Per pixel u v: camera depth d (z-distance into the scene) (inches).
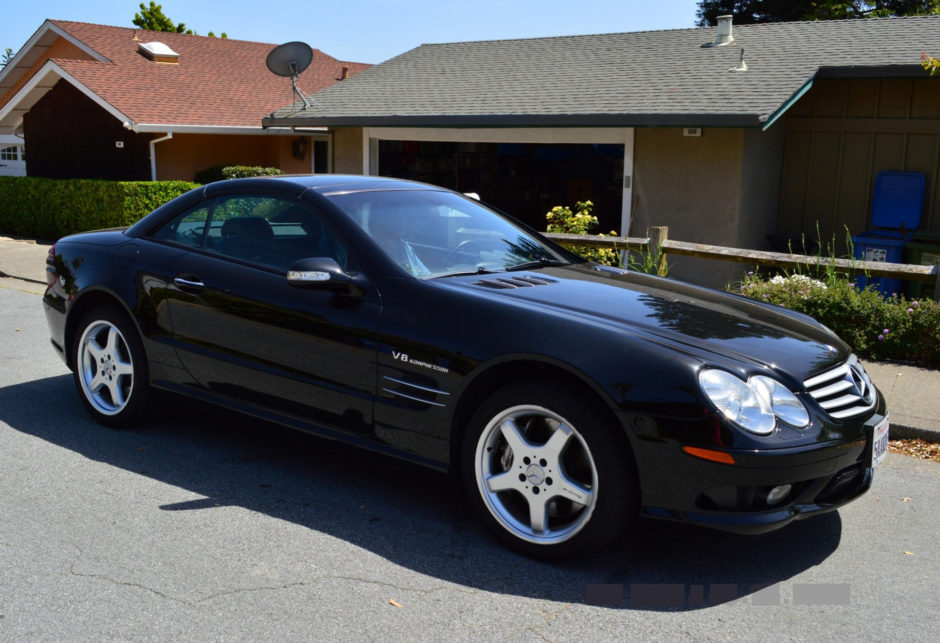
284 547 139.1
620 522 128.3
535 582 128.8
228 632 113.2
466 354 139.1
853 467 136.3
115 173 735.7
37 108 784.9
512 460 137.2
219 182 187.0
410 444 147.7
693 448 122.2
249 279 168.4
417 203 179.8
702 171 442.0
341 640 111.7
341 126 540.1
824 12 1072.8
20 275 449.4
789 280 290.4
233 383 171.3
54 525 145.9
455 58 646.5
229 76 866.1
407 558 136.1
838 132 463.8
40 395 225.0
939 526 153.5
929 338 256.4
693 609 121.6
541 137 490.6
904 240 422.0
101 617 116.5
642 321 140.9
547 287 156.6
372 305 151.3
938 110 433.7
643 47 568.7
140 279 185.3
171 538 141.6
